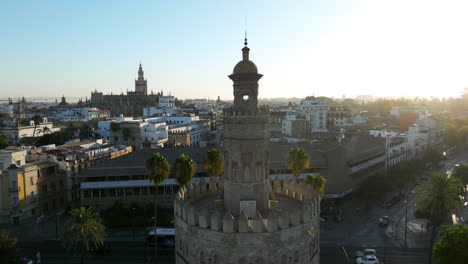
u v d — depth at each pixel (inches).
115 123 6038.4
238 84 1508.4
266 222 1425.9
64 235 2078.0
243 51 1528.1
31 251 2669.8
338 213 3592.5
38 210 3499.0
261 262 1390.3
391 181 4227.4
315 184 2677.2
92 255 2586.1
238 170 1528.1
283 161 3809.1
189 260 1528.1
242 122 1503.4
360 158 4291.3
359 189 4180.6
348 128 7623.0
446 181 2271.2
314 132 7534.5
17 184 3265.3
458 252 1801.2
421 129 6333.7
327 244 2824.8
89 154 4384.8
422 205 2325.3
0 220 3275.1
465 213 3331.7
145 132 6230.3
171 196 3570.4
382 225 3213.6
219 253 1401.3
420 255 2593.5
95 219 2186.3
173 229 2716.5
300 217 1496.1
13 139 6934.1
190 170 2487.7
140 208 3309.5
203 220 1441.9
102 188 3432.6
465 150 7500.0
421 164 5162.4
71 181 3966.5
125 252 2642.7
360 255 2536.9
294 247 1465.3
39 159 3885.3
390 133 5816.9
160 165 2357.3
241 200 1525.6
